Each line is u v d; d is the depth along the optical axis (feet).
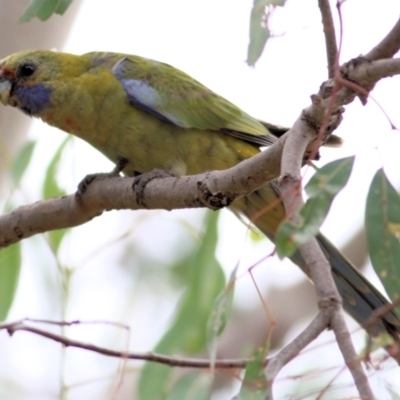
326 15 19.08
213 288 31.40
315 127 18.71
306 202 17.56
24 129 37.91
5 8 35.86
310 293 42.80
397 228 18.83
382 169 19.07
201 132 30.09
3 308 32.04
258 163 20.70
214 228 32.07
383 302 26.40
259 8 18.39
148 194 24.77
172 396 22.12
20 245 32.35
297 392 24.58
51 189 34.09
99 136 30.42
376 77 18.45
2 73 30.63
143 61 30.94
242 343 41.14
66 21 36.73
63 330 30.22
